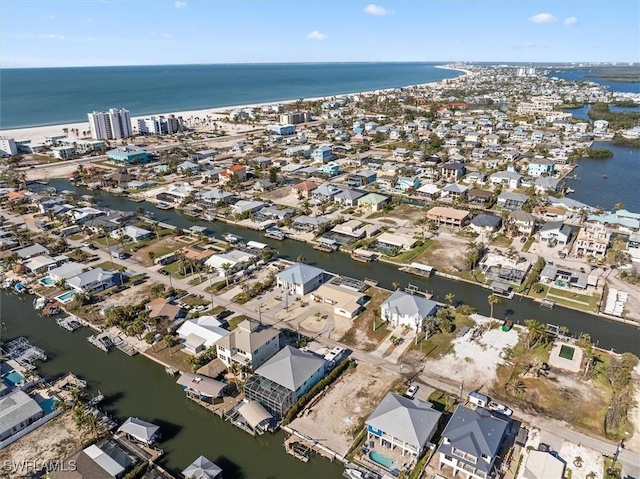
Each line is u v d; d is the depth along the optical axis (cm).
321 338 9056
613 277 11231
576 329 9300
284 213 15725
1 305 10619
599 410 7088
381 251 12975
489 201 16575
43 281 11462
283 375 7400
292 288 10819
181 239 14112
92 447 6419
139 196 18575
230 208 16888
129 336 9231
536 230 14138
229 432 6969
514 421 6875
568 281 10862
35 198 17362
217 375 7975
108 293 10862
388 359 8394
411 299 9494
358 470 6081
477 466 5800
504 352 8512
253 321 8781
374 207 16288
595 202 17125
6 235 14088
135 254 13038
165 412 7369
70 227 14800
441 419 6919
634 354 8494
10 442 6644
